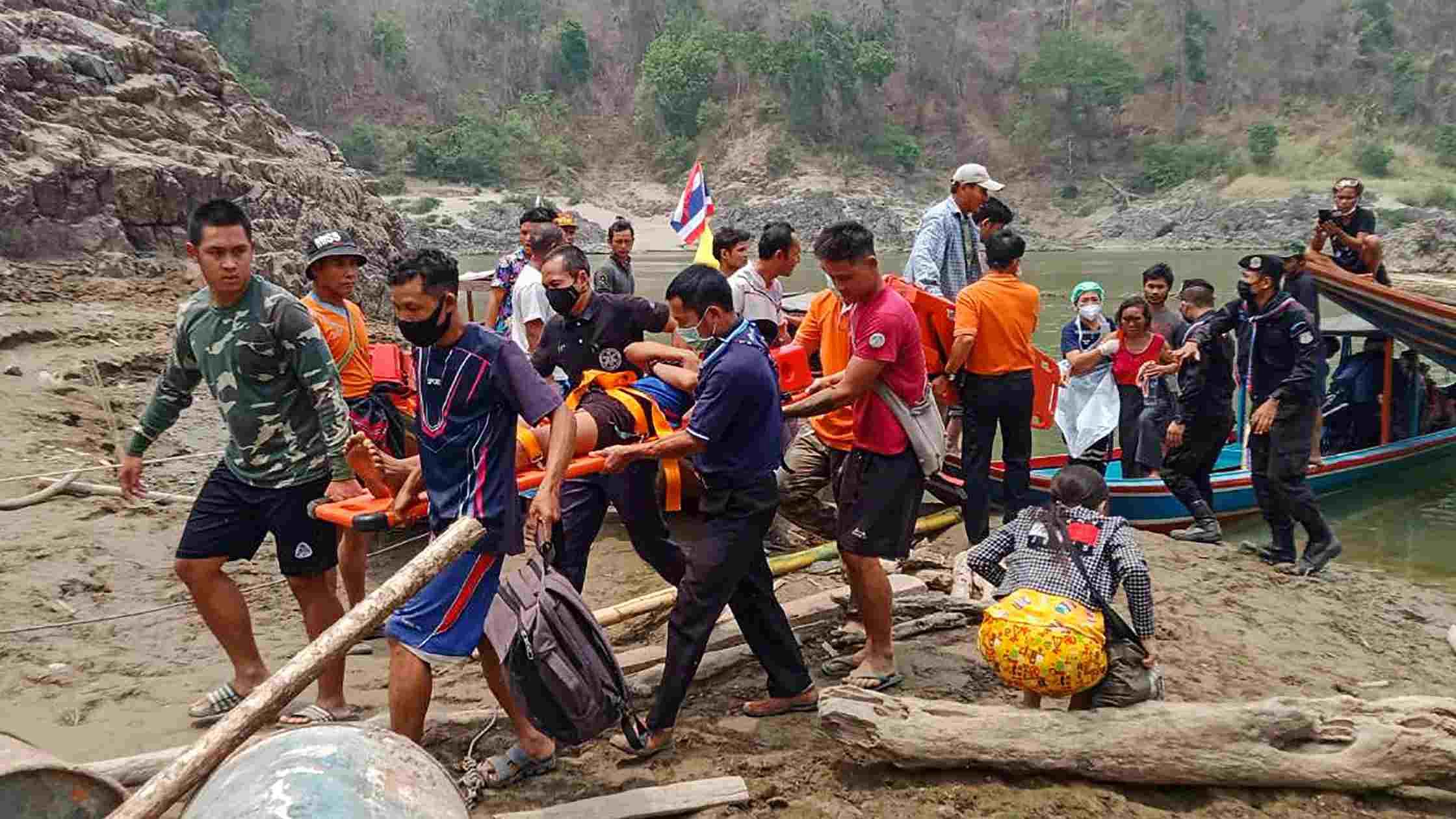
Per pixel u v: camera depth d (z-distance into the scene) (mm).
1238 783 4547
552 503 4145
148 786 3135
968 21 134250
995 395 7125
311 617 5070
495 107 120312
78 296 15859
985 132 125312
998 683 5559
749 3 129125
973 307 7004
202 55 23016
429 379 4195
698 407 4750
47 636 5996
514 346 4219
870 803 4426
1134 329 9344
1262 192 102250
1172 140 118562
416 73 118188
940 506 8938
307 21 112500
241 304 4676
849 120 115875
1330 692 5848
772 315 8047
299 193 22250
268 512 4875
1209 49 124625
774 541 7730
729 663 5656
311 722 4922
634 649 5805
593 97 125438
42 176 16844
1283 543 8320
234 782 3037
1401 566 9133
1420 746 4543
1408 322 11328
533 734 4633
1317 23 122688
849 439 6199
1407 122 111625
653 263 66500
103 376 12164
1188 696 5613
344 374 6344
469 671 5734
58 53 19156
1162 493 9359
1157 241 99875
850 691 4668
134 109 19781
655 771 4695
